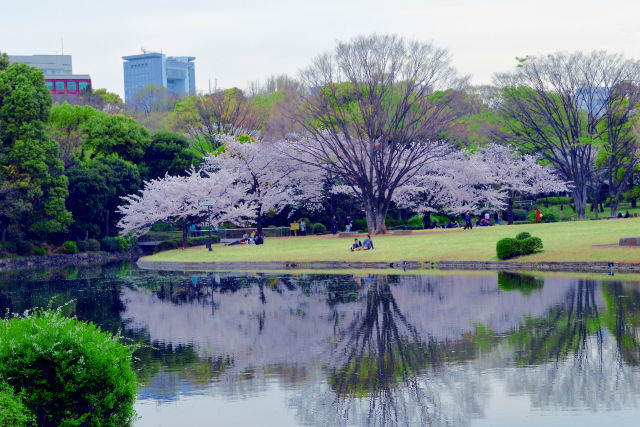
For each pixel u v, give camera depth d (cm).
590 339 1952
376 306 2767
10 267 6381
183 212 6850
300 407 1439
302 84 6069
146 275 4875
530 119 6988
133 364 1877
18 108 6650
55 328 1058
